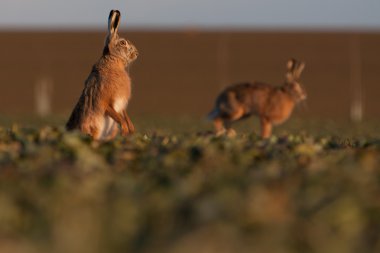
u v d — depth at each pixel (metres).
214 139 24.61
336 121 79.38
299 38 115.94
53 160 19.48
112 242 11.70
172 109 105.75
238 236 11.87
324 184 15.81
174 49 115.75
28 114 88.81
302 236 12.03
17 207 13.60
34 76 110.88
